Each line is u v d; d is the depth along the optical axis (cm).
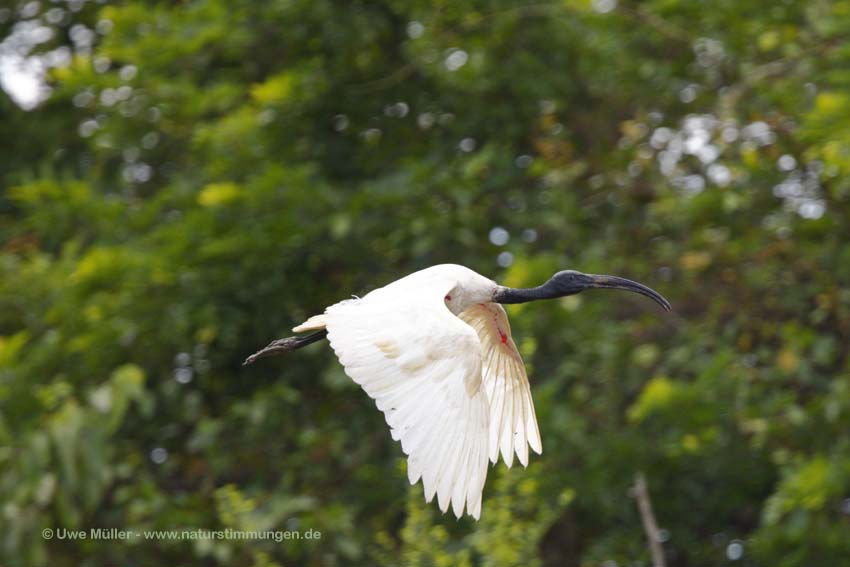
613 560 1250
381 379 705
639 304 1333
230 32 1320
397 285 777
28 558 1132
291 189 1225
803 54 1302
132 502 1235
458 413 704
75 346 1222
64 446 1123
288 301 1280
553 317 1226
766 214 1321
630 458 1213
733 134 1321
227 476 1288
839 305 1280
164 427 1304
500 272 1280
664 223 1311
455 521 1195
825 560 1176
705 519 1300
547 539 1320
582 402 1249
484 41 1328
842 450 1178
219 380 1323
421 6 1317
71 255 1272
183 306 1234
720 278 1333
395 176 1266
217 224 1233
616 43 1315
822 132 1184
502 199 1333
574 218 1302
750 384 1233
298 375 1309
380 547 1212
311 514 1199
